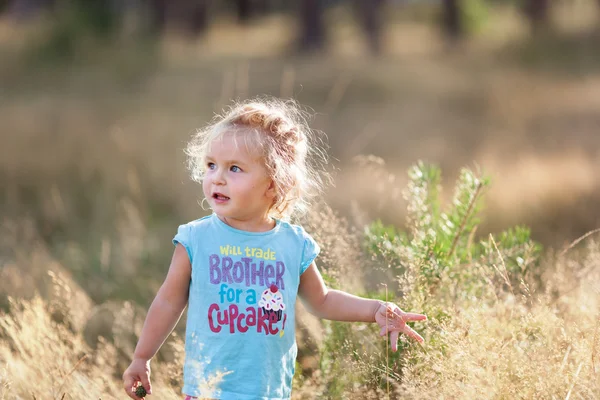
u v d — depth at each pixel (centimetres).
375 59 3412
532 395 378
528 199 1016
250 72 2688
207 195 393
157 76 2378
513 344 409
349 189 984
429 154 1471
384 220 881
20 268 703
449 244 485
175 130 1536
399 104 2136
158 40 2956
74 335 527
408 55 3697
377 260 486
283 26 5012
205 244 389
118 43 2639
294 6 4303
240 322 381
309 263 400
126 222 955
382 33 3988
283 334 388
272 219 406
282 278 390
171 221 1012
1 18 3378
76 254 827
